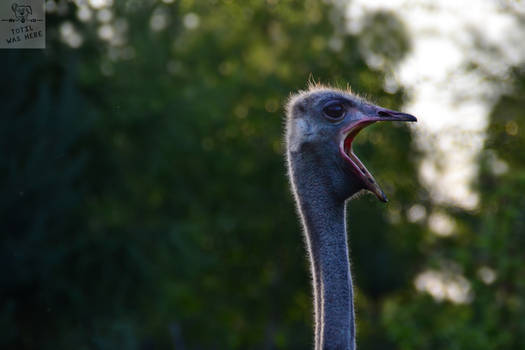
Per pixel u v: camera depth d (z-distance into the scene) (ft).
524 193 49.98
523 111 63.41
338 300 17.11
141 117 69.51
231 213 82.94
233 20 87.15
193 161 80.94
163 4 82.07
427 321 53.26
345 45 74.95
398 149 69.62
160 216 76.13
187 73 84.58
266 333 89.20
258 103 81.25
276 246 84.48
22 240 48.47
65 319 51.93
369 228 77.77
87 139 57.88
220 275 84.99
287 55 82.79
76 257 53.26
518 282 48.55
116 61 71.82
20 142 48.80
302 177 18.16
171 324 88.74
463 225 60.03
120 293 55.36
